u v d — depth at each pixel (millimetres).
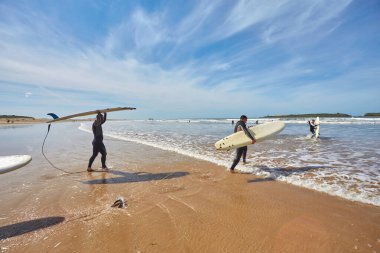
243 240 3203
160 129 30109
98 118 7180
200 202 4613
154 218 3914
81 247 3068
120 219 3889
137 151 11219
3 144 14562
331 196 4746
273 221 3730
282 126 7609
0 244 3176
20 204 4582
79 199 4832
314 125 15992
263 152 10188
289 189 5262
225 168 7410
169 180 6199
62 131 28719
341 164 7520
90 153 10766
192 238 3270
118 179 6344
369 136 16016
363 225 3518
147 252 2947
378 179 5805
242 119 7215
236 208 4273
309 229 3443
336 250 2932
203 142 14273
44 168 7738
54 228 3592
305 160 8281
